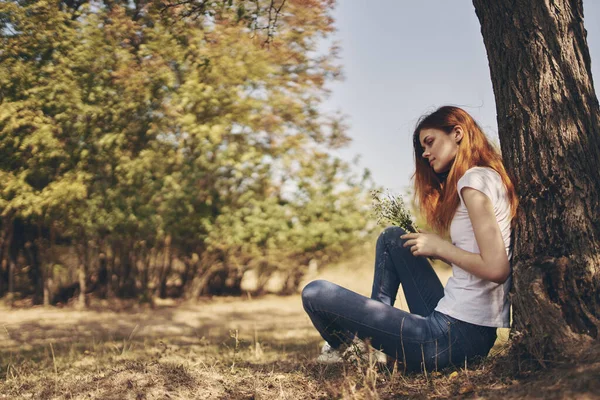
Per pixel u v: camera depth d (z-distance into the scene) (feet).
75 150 23.66
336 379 9.53
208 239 32.07
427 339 8.85
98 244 30.60
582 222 8.57
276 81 27.14
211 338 20.57
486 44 10.00
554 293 8.28
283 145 30.94
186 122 26.21
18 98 21.11
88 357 15.16
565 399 6.81
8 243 30.48
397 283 10.14
